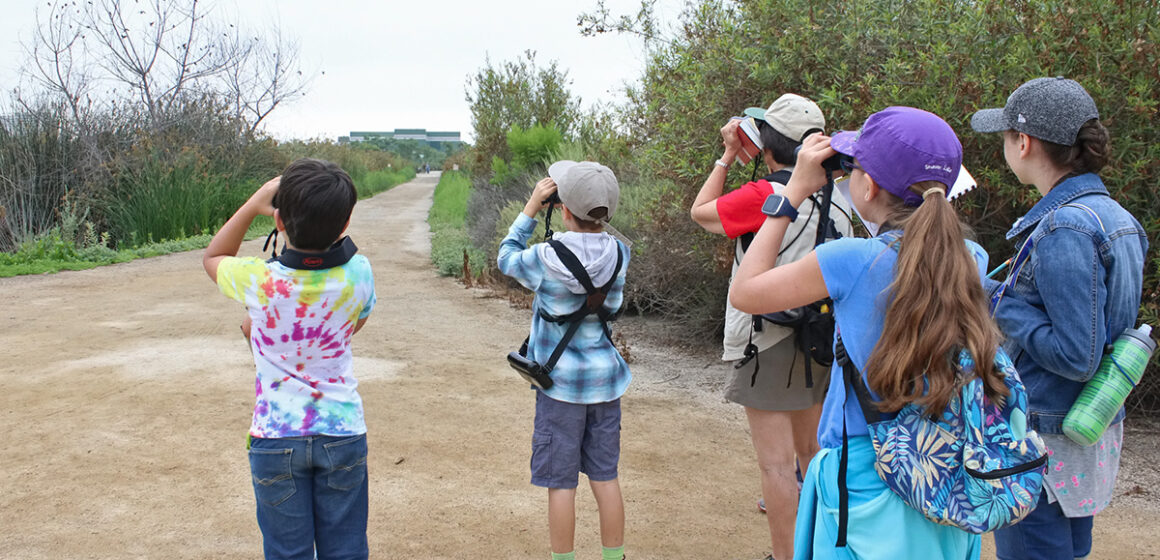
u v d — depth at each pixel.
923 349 1.76
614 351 3.34
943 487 1.81
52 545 3.77
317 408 2.61
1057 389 2.41
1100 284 2.27
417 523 4.09
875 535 1.91
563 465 3.21
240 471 4.67
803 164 2.09
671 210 7.44
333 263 2.63
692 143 6.97
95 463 4.74
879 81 5.90
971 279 1.80
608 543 3.31
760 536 4.02
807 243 3.09
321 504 2.68
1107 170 4.89
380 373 6.84
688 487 4.61
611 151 10.09
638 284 8.65
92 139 17.50
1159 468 4.76
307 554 2.65
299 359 2.61
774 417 3.26
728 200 3.13
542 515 4.22
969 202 5.36
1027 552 2.49
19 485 4.42
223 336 8.11
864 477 1.94
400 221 24.53
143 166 17.97
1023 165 2.54
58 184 16.58
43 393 6.07
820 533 2.03
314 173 2.55
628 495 4.48
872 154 1.97
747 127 3.33
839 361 2.01
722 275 7.38
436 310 9.83
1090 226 2.29
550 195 3.42
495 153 20.36
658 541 3.95
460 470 4.79
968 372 1.77
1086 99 2.42
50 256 14.02
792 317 3.10
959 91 5.21
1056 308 2.28
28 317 9.01
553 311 3.20
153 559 3.66
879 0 6.07
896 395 1.81
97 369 6.76
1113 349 2.36
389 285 11.77
